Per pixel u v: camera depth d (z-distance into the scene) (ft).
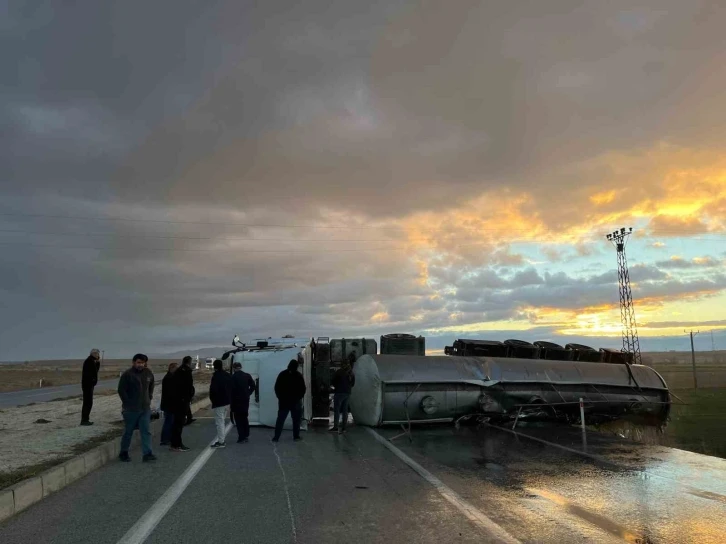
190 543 18.29
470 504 23.53
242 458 35.27
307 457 35.70
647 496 25.14
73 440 37.99
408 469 31.53
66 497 24.77
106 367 378.32
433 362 54.34
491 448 39.83
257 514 21.83
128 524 20.49
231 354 59.57
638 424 61.77
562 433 48.80
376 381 51.57
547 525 20.44
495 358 58.18
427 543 18.28
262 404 52.49
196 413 68.13
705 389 114.01
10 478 24.72
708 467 32.30
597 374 60.70
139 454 36.68
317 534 19.25
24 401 86.94
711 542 18.57
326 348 58.34
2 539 18.75
